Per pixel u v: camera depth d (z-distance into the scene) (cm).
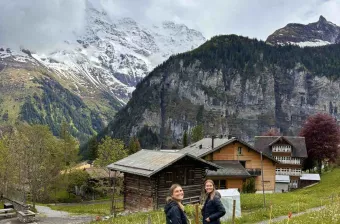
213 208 1414
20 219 4219
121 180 8612
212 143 6756
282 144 10019
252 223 2766
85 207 6594
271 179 7038
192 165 4503
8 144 7375
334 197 4431
